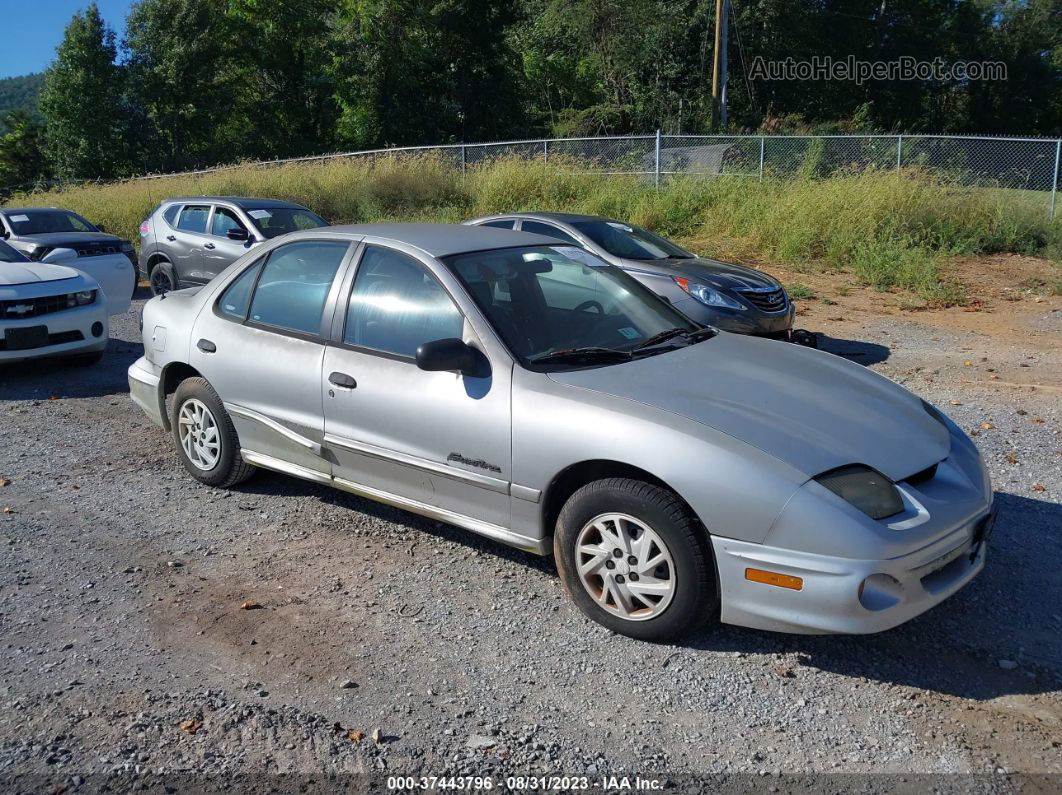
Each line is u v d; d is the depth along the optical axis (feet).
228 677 11.57
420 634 12.66
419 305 14.60
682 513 11.73
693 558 11.66
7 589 13.99
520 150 70.64
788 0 136.15
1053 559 14.82
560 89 159.53
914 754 10.03
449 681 11.50
